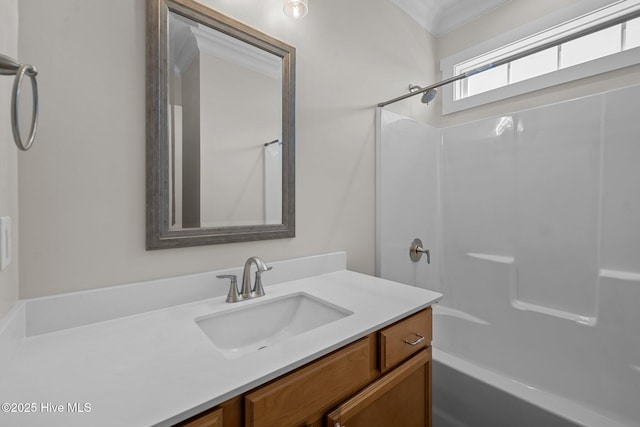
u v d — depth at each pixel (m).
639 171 1.33
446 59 2.15
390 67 1.78
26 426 0.42
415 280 1.88
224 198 1.07
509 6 1.87
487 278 1.80
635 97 1.34
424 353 1.00
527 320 1.62
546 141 1.61
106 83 0.83
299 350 0.66
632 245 1.34
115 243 0.86
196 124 1.00
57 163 0.77
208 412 0.51
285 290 1.12
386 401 0.85
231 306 0.95
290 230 1.25
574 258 1.50
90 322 0.80
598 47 1.59
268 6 1.20
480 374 1.36
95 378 0.55
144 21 0.89
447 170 2.04
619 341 1.33
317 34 1.38
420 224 1.92
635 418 1.26
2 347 0.57
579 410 1.27
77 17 0.79
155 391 0.51
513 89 1.83
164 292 0.92
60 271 0.78
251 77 1.14
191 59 0.99
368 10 1.64
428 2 1.94
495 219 1.80
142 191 0.90
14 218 0.69
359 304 0.96
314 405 0.66
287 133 1.24
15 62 0.45
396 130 1.74
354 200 1.55
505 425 1.25
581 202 1.49
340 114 1.48
